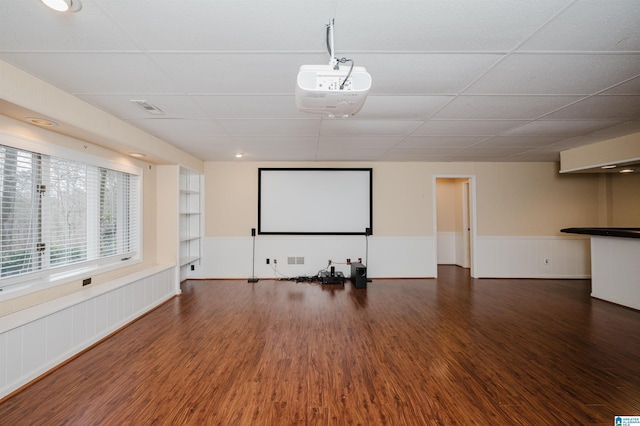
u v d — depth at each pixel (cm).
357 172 575
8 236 234
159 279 409
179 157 459
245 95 253
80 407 192
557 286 519
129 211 398
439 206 736
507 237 580
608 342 290
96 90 241
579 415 185
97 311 289
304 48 183
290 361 252
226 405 195
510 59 196
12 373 205
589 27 162
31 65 201
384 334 309
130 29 162
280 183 570
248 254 567
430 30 165
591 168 444
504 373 234
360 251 573
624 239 402
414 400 200
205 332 314
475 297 448
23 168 245
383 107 281
